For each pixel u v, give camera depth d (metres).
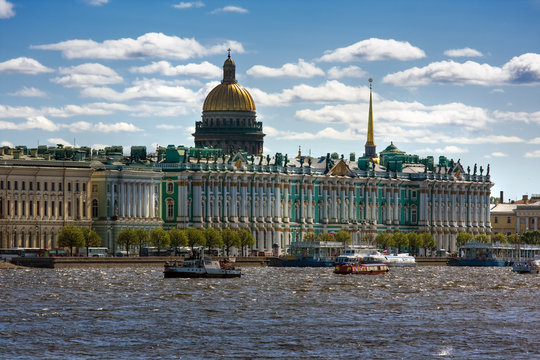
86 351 182.38
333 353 183.50
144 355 179.88
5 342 188.50
